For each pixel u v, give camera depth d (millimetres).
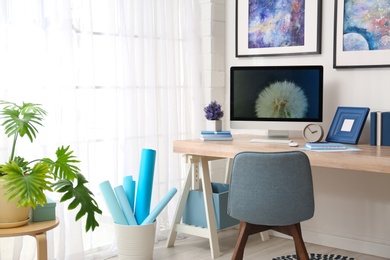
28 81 3158
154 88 3838
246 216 2834
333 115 3775
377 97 3572
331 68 3773
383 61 3510
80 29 3402
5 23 3029
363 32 3582
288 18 3955
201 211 3750
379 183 3592
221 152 3430
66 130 3340
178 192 4074
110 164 3621
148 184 3514
